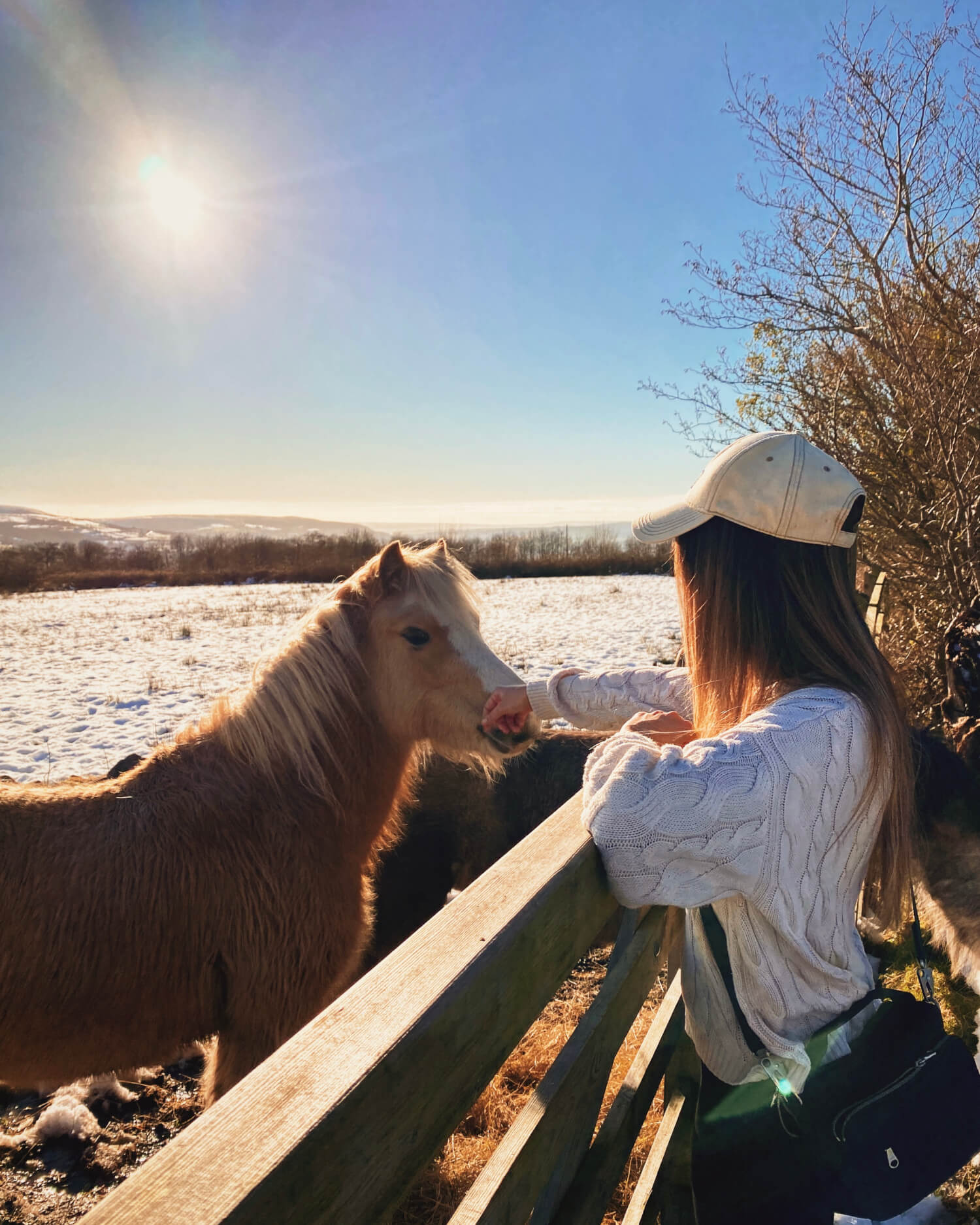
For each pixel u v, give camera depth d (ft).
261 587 95.30
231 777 7.26
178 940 6.71
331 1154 2.13
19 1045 6.30
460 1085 2.85
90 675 34.96
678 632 43.75
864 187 17.47
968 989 10.06
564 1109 4.01
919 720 13.80
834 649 3.79
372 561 8.29
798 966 3.66
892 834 3.87
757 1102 4.10
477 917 3.32
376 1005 2.68
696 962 4.35
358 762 7.89
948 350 16.43
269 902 7.05
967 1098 3.66
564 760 11.30
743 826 3.22
